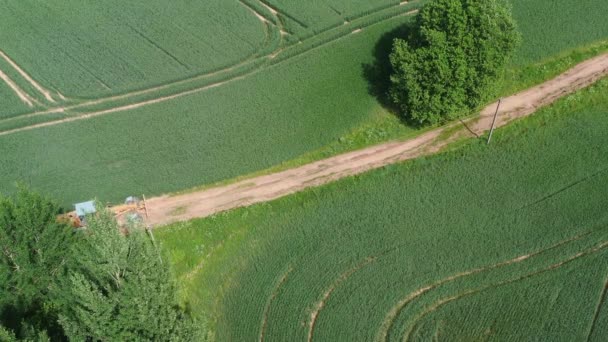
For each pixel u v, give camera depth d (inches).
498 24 2568.9
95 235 1792.6
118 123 2832.2
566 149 2623.0
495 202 2491.4
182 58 3014.3
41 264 2092.8
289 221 2504.9
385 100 2810.0
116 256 1729.8
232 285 2369.6
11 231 2103.8
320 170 2645.2
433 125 2743.6
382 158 2662.4
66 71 3004.4
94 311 1738.4
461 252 2369.6
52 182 2664.9
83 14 3223.4
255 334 2249.0
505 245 2374.5
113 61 3029.0
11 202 2188.7
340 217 2500.0
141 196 2615.7
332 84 2886.3
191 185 2632.9
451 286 2288.4
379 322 2236.7
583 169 2556.6
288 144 2719.0
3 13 3250.5
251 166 2669.8
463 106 2640.3
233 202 2568.9
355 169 2632.9
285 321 2266.2
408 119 2748.5
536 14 3053.6
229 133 2763.3
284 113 2810.0
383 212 2500.0
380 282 2320.4
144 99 2891.2
